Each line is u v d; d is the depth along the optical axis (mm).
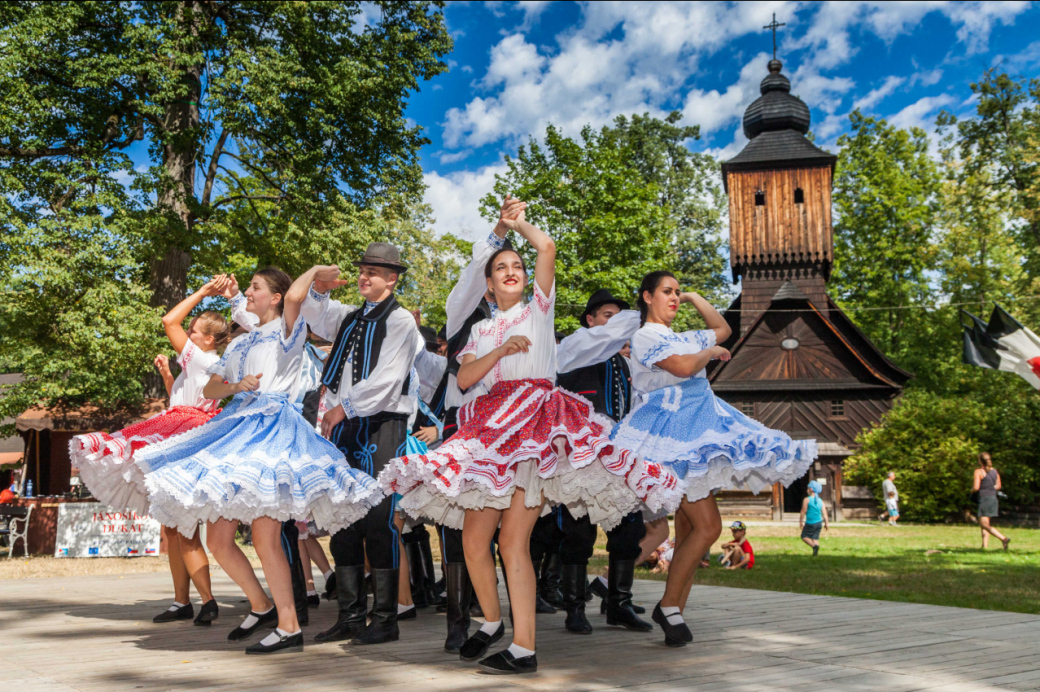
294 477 3719
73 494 15086
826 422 31234
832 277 41375
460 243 31906
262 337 4078
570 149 30844
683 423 4094
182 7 17594
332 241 18438
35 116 15148
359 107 20031
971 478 24859
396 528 4258
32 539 12211
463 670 3438
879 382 30875
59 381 14719
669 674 3369
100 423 16234
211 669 3459
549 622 4988
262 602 4242
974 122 36062
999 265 36656
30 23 15039
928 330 38281
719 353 4020
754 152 34812
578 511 3723
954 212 37219
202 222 19266
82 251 14250
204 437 3855
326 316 4500
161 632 4535
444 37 22594
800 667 3537
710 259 51031
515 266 3713
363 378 4242
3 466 19344
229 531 4105
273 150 19219
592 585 5273
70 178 15555
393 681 3209
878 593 7699
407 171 22078
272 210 19969
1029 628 4719
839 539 18484
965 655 3848
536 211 29906
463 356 3697
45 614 5316
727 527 24219
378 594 4184
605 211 30547
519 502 3387
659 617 4117
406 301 36906
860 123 41250
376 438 4309
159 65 16625
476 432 3379
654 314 4344
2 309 14320
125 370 15281
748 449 4012
